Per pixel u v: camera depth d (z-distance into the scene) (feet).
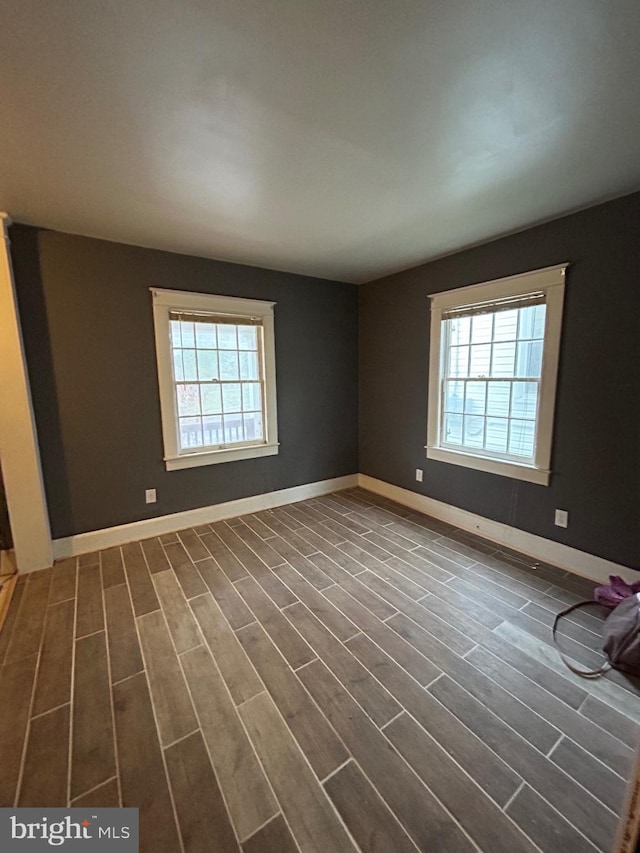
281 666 5.79
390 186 6.72
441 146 5.55
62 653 6.11
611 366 7.64
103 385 9.70
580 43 3.76
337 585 8.04
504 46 3.80
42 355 8.89
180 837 3.65
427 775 4.20
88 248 9.20
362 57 3.91
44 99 4.47
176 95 4.44
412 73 4.13
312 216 8.01
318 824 3.75
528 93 4.48
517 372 9.50
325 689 5.37
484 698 5.20
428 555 9.39
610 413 7.73
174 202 7.31
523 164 6.05
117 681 5.54
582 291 7.94
